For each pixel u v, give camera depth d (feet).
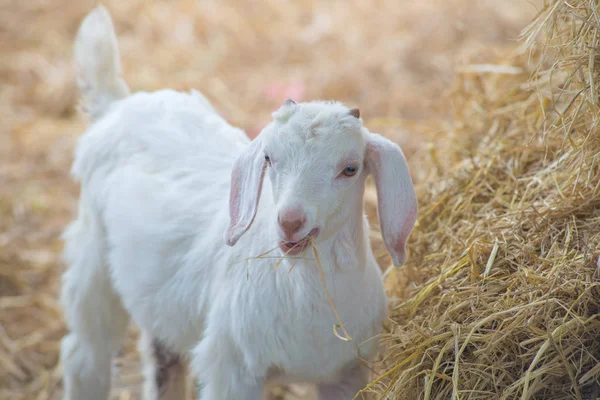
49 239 29.50
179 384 21.15
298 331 16.14
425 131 24.95
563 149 18.98
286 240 14.26
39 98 38.01
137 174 19.07
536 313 15.24
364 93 36.68
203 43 41.98
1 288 27.20
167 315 18.45
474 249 17.30
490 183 19.88
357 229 15.83
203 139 19.13
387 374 16.12
